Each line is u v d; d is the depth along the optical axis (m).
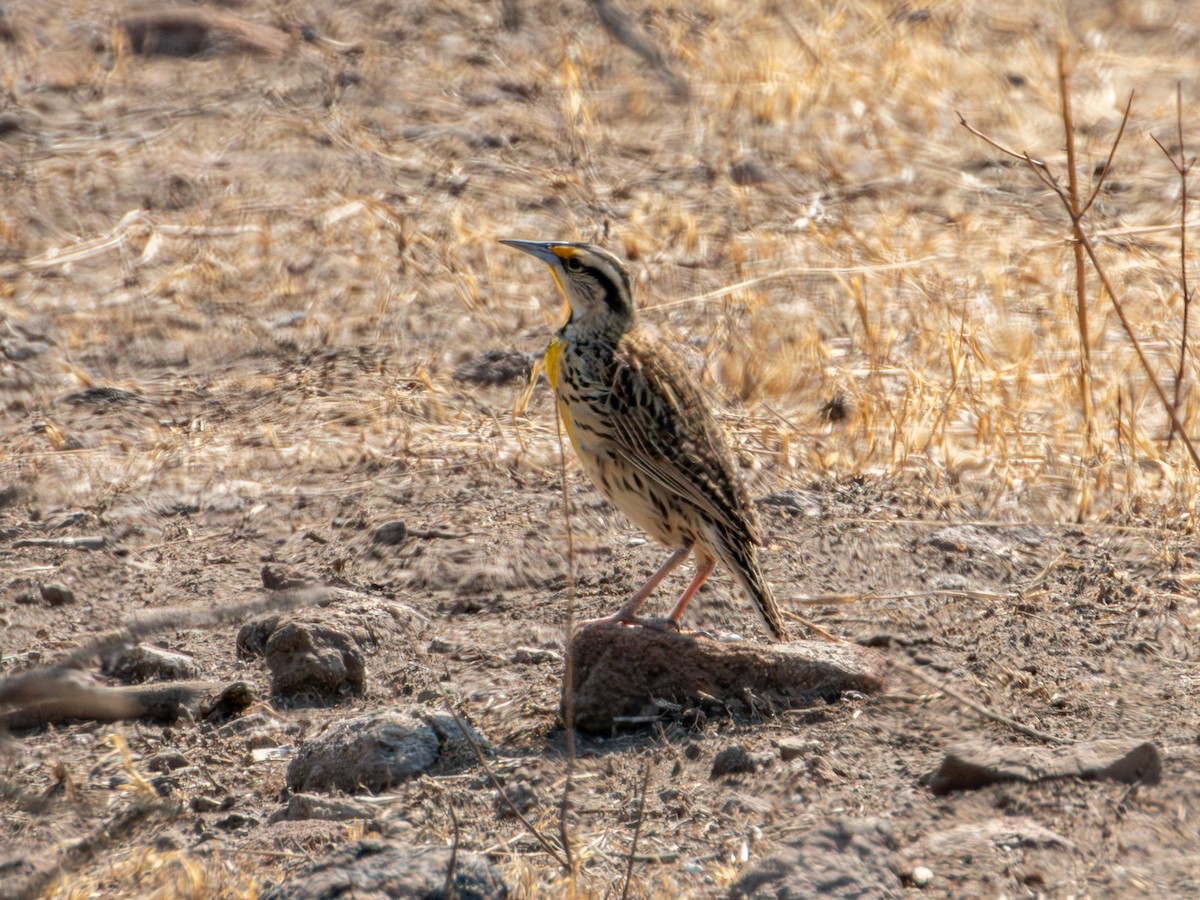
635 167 19.34
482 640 9.93
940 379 13.73
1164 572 10.51
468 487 12.20
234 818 7.82
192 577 11.00
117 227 17.62
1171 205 17.83
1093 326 14.49
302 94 20.84
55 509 12.11
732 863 7.10
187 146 19.45
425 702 9.10
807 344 14.38
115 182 18.56
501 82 21.42
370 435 13.26
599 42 22.34
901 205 18.08
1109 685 8.98
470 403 13.98
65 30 22.34
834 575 10.72
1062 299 15.04
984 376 13.53
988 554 10.94
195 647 10.01
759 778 7.85
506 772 8.08
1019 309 15.16
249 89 20.89
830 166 19.08
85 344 15.35
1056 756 7.68
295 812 7.79
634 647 8.68
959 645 9.57
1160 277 15.59
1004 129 20.17
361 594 10.32
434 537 11.30
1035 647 9.52
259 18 23.02
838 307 15.51
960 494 12.00
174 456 12.93
